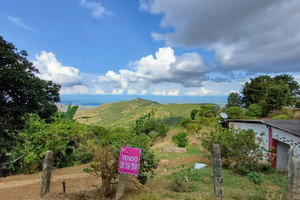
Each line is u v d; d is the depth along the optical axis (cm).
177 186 531
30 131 951
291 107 2505
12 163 991
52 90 1338
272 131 918
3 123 1072
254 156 784
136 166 392
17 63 1192
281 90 2588
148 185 551
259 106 2708
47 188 477
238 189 516
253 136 808
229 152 842
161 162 1080
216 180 380
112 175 445
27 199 461
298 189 312
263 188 525
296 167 317
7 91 1125
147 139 543
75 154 1061
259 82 3372
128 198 411
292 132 762
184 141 1667
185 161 1076
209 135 995
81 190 521
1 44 1136
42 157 934
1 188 625
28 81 1131
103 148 464
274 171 783
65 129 992
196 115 3256
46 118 1242
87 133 1169
